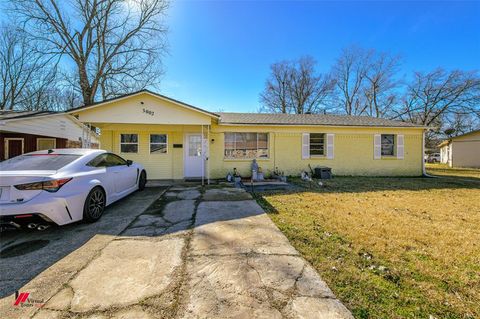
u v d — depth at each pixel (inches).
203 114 318.7
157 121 311.0
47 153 172.6
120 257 105.1
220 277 87.1
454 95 987.3
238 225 149.1
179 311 68.4
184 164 403.5
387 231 144.7
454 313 71.6
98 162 185.0
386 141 474.6
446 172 611.5
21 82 698.2
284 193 273.6
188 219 162.7
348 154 454.6
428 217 178.4
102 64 633.6
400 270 97.0
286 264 97.9
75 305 72.1
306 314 67.0
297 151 438.0
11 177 127.0
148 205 203.9
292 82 1237.1
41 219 129.6
